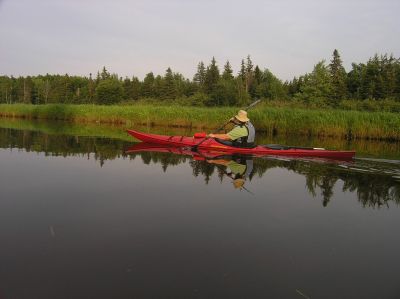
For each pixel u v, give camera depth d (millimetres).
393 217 3885
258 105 24703
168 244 2963
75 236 3055
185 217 3627
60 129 15227
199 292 2275
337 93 35406
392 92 35062
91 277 2406
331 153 7980
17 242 2906
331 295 2305
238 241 3090
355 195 4730
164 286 2326
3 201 3953
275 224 3547
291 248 2998
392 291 2371
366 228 3535
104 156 7309
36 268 2500
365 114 14656
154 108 19969
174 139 9484
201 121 17953
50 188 4559
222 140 8672
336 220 3740
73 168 5902
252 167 6520
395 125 13781
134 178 5285
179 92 48000
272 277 2506
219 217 3672
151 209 3832
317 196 4633
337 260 2814
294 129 15664
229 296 2242
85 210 3729
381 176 5984
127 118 20875
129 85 51375
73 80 65000
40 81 68750
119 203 4008
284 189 4938
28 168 5785
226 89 36156
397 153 9352
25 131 13461
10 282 2314
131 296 2201
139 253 2781
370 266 2732
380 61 37844
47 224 3311
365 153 9211
